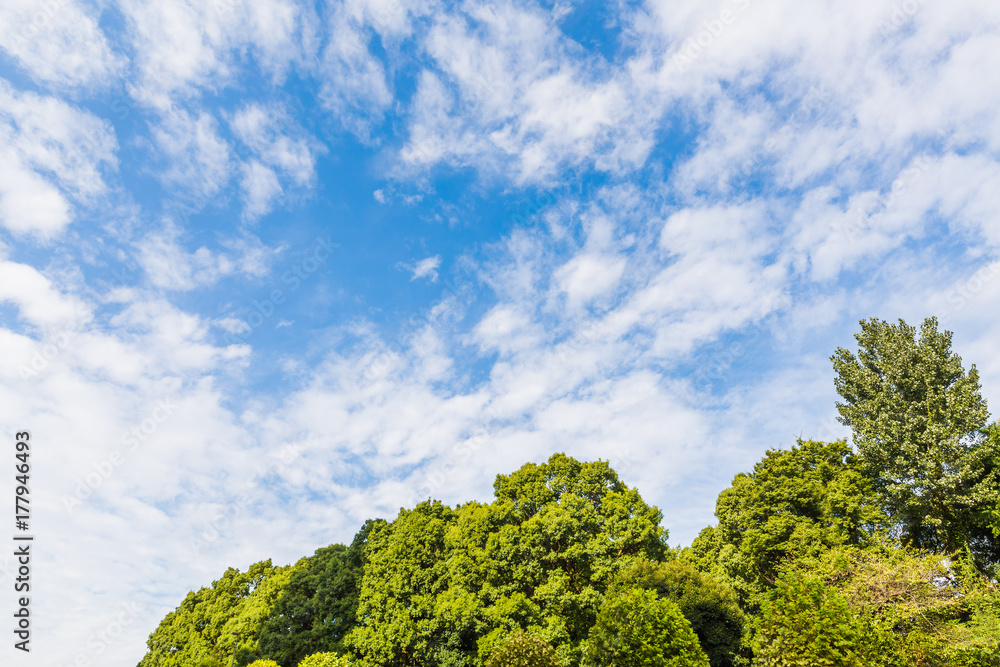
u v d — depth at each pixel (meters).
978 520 21.55
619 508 27.81
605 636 19.39
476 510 29.72
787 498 27.66
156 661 34.19
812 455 29.81
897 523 24.75
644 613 18.59
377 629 25.78
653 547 27.52
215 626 32.06
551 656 20.17
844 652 14.38
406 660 25.39
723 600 25.09
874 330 26.94
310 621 28.66
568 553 25.59
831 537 24.95
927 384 23.92
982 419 22.34
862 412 26.56
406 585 26.67
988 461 22.33
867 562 20.02
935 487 22.27
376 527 32.56
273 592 30.97
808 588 15.80
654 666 17.27
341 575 29.88
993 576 20.19
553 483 31.33
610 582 24.62
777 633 15.91
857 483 26.72
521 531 26.62
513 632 21.56
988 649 15.27
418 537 28.39
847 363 27.69
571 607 24.62
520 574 25.36
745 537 27.86
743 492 29.95
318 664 21.58
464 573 25.97
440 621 24.50
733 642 23.94
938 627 16.66
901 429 23.80
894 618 16.75
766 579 27.94
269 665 22.88
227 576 35.38
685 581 25.27
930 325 25.20
